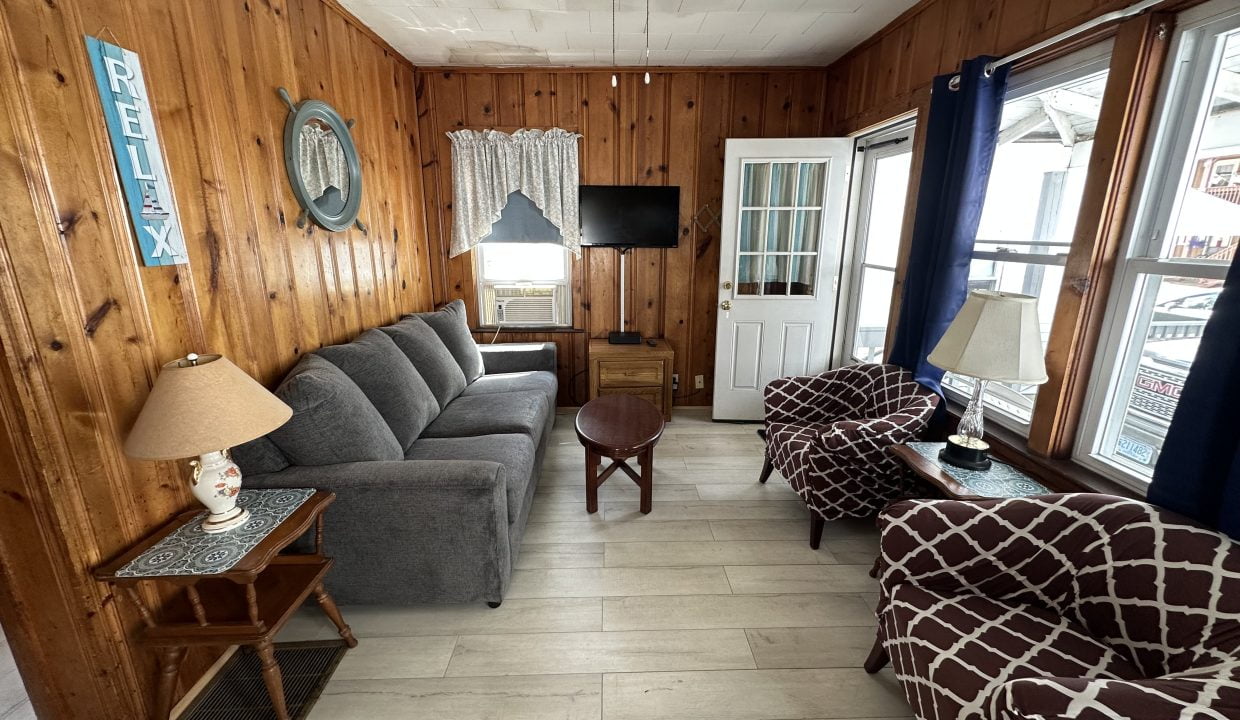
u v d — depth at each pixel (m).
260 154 2.01
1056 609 1.34
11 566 1.26
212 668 1.68
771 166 3.46
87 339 1.31
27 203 1.18
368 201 2.91
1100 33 1.62
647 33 2.95
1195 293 1.47
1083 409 1.79
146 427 1.28
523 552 2.29
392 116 3.22
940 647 1.24
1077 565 1.30
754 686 1.63
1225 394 1.19
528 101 3.60
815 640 1.81
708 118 3.65
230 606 1.46
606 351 3.64
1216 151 1.42
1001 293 1.70
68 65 1.27
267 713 1.54
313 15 2.38
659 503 2.72
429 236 3.81
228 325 1.83
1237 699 0.87
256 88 1.99
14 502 1.22
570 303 3.97
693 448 3.41
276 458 1.80
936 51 2.46
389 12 2.66
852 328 3.65
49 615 1.31
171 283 1.58
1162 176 1.55
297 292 2.24
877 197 3.37
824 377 2.73
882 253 3.36
